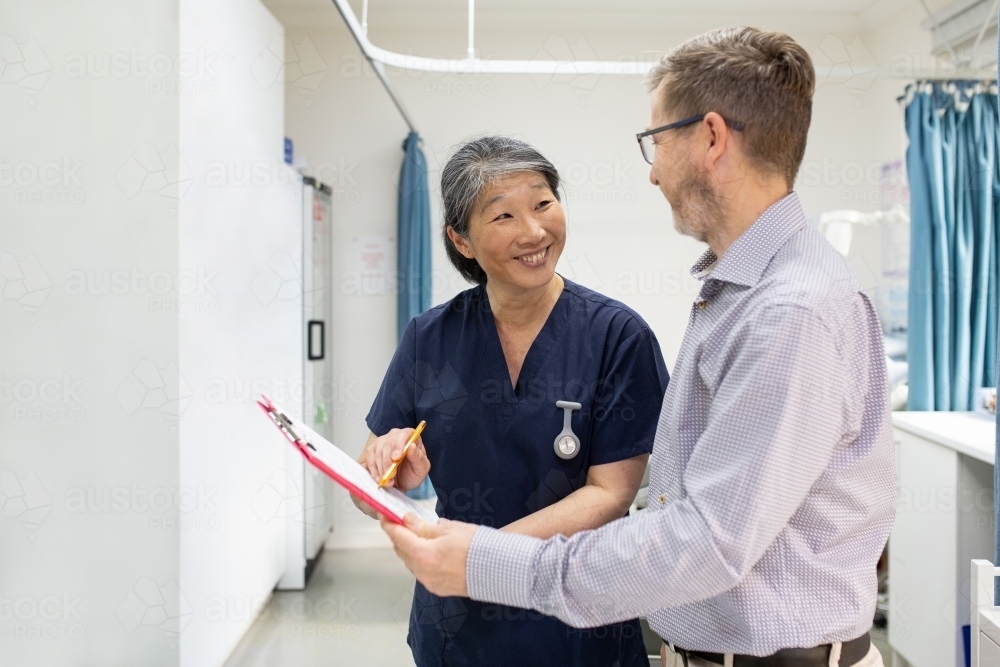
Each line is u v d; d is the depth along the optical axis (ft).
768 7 9.70
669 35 10.28
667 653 2.89
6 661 5.76
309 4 9.76
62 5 5.50
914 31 9.19
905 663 7.21
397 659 7.22
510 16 10.00
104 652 5.78
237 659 7.18
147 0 5.52
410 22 10.26
